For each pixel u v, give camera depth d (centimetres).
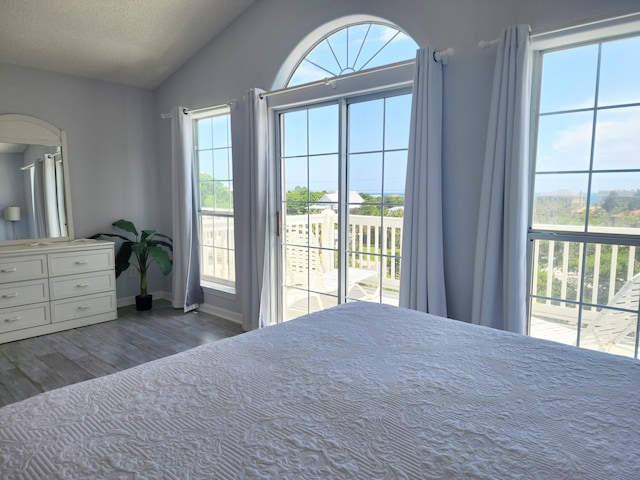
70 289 363
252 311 353
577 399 108
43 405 103
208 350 142
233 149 373
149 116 458
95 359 300
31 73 374
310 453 85
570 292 229
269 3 332
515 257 214
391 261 290
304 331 163
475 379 120
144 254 418
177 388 113
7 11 300
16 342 332
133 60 390
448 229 248
